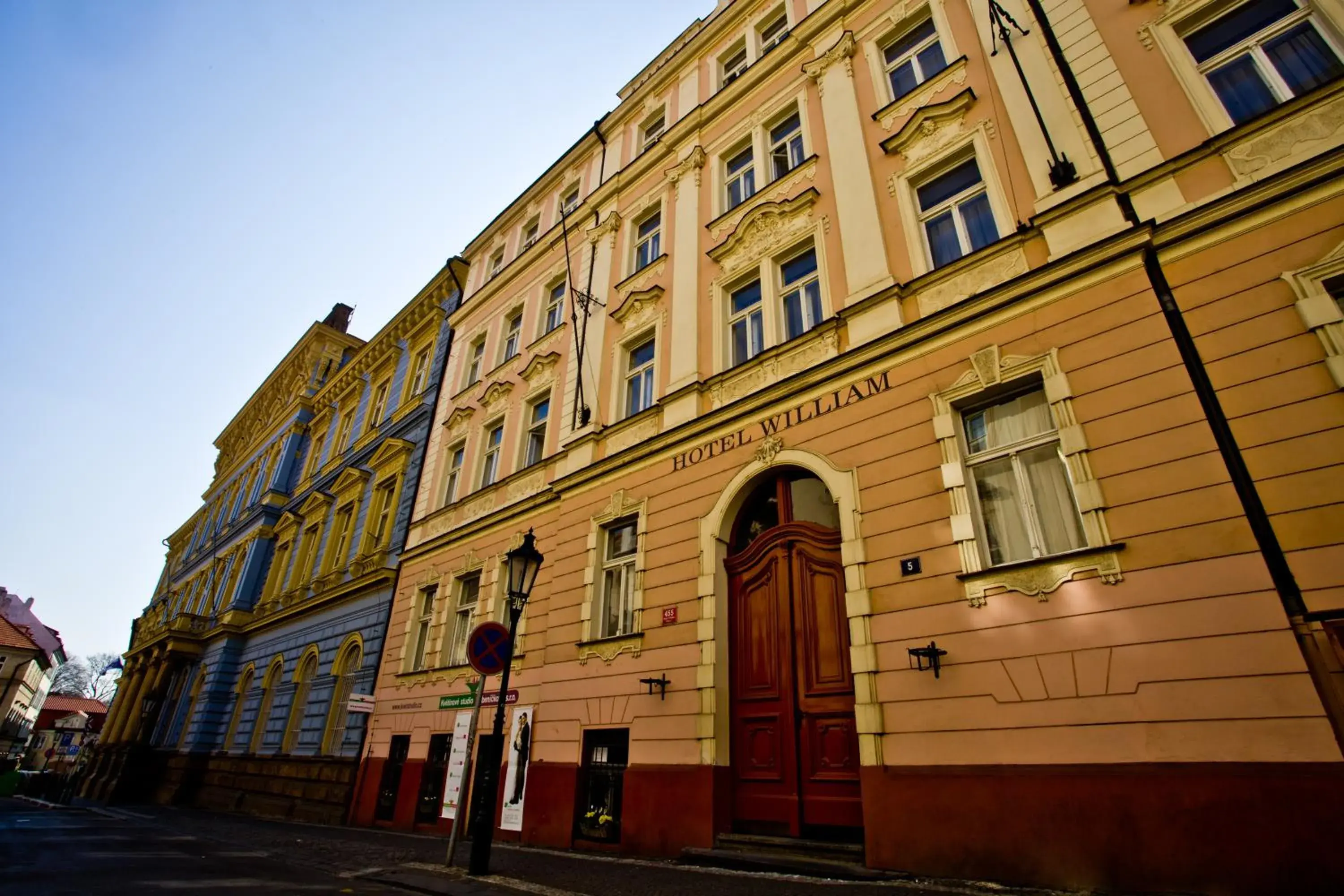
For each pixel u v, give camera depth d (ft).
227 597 89.92
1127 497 19.43
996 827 18.48
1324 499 16.84
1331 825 14.43
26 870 22.67
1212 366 19.57
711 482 31.35
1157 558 18.34
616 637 31.99
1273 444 17.94
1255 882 14.82
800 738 25.13
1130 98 24.88
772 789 25.26
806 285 33.17
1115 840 16.66
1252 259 19.89
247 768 63.16
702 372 35.65
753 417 30.86
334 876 23.94
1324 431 17.35
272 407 109.29
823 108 36.81
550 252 55.52
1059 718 18.47
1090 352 21.66
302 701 60.70
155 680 92.38
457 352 62.59
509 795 33.83
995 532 22.54
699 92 47.98
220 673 76.38
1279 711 15.67
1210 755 16.14
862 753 21.84
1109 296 21.90
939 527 22.88
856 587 24.12
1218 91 23.99
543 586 38.45
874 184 31.81
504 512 44.06
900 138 31.42
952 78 31.19
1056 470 21.83
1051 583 19.76
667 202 44.83
